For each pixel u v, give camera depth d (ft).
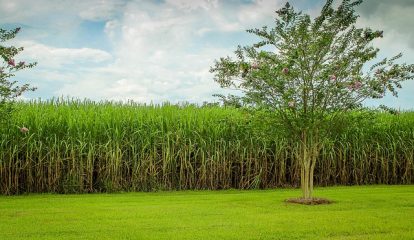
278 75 34.06
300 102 34.83
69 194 44.39
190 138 50.08
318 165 53.57
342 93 33.99
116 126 48.03
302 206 33.40
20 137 45.55
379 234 23.43
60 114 49.73
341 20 34.65
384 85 34.24
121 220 27.37
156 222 26.66
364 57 34.45
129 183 47.91
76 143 47.06
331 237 22.76
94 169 47.47
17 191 44.34
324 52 34.63
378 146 55.52
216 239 22.21
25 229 24.72
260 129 36.55
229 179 50.37
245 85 35.47
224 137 51.34
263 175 51.29
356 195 40.68
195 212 30.42
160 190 48.03
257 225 25.61
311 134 34.83
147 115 52.24
